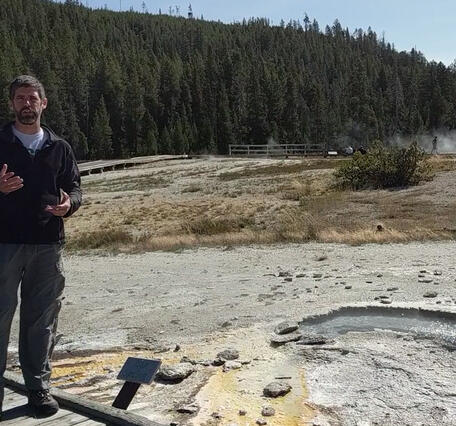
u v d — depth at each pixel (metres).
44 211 3.93
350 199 22.45
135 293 9.79
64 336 7.41
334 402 4.82
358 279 9.48
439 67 121.06
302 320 7.16
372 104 116.62
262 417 4.61
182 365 5.69
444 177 25.58
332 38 181.88
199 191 30.20
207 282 10.27
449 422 4.37
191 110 112.12
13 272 3.90
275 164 40.75
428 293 8.04
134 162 53.50
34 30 134.50
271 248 14.10
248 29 178.00
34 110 3.86
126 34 155.25
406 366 5.45
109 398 5.15
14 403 4.27
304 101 114.25
